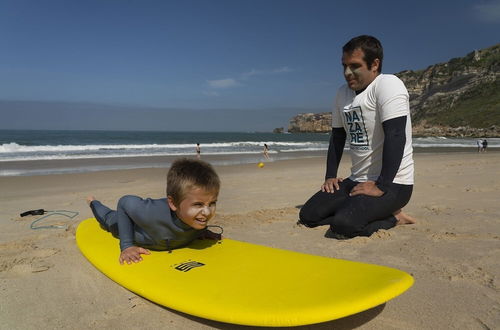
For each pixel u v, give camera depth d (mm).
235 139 68562
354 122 4016
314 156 23234
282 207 5539
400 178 3840
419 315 2186
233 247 3059
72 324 2219
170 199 2637
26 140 48562
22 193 7840
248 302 2027
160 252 3012
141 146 32125
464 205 5250
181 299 2158
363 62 3752
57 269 3092
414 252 3262
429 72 125875
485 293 2445
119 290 2680
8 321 2268
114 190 8062
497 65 103750
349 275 2295
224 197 6531
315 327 2100
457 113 96062
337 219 3684
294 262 2619
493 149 32781
